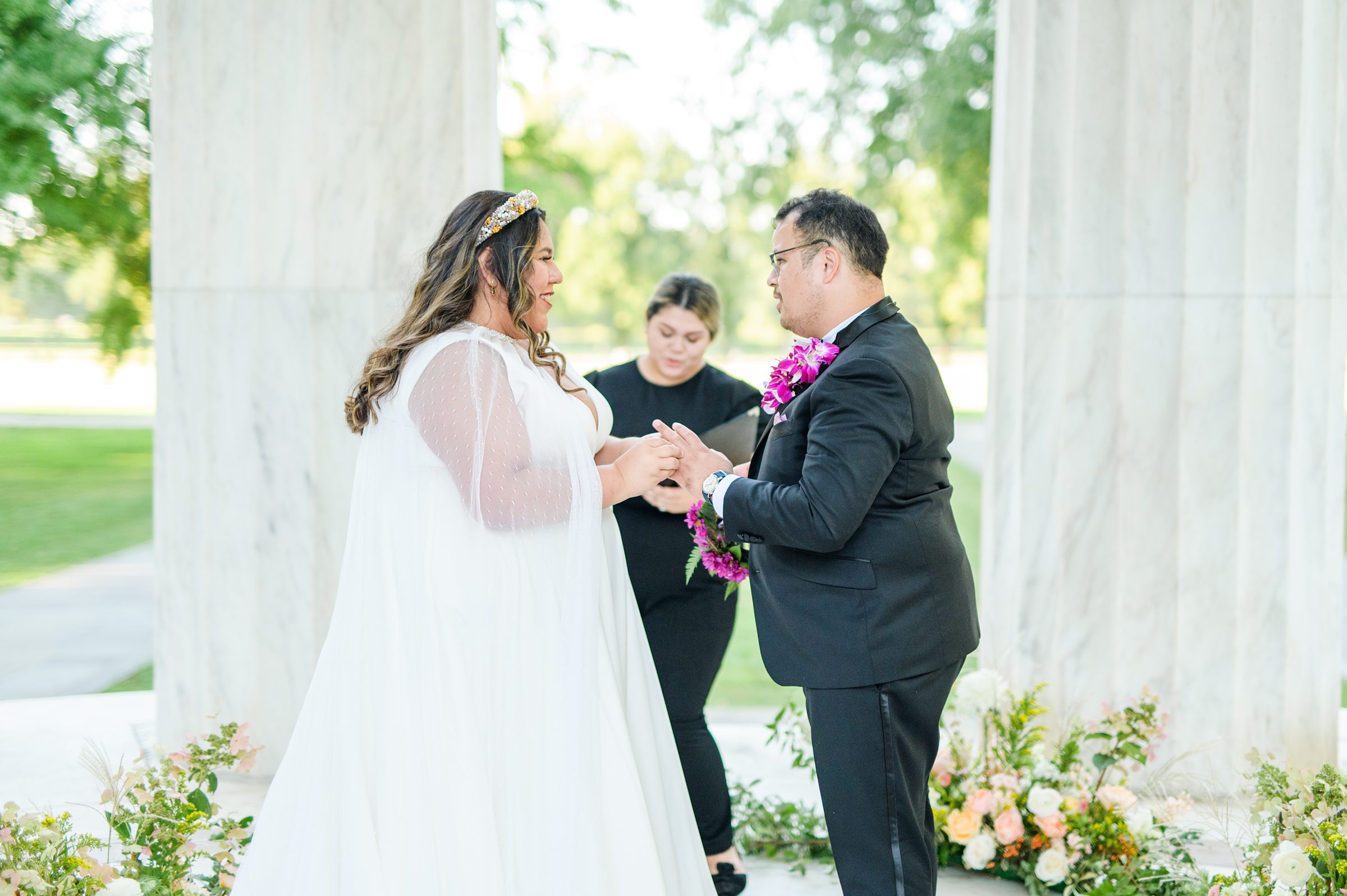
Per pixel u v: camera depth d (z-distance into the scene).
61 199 7.38
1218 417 3.34
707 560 2.34
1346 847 2.23
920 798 2.16
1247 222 3.29
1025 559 3.46
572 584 1.99
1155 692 3.39
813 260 2.15
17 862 2.19
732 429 2.75
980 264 14.23
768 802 3.16
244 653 3.54
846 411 1.98
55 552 7.50
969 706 2.88
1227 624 3.36
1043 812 2.67
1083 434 3.38
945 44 12.18
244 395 3.48
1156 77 3.29
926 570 2.09
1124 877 2.66
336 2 3.41
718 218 15.38
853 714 2.06
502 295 2.14
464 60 3.47
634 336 16.00
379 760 1.97
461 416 1.96
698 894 2.19
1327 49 3.23
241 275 3.46
